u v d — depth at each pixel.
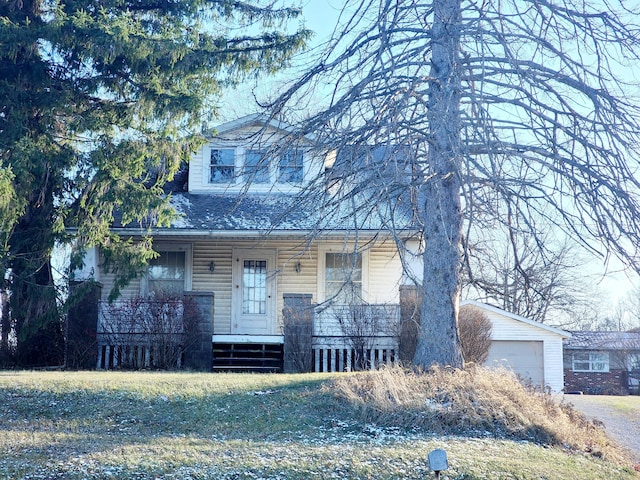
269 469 8.95
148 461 9.09
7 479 8.39
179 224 18.44
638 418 15.08
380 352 17.31
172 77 15.84
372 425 11.09
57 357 17.53
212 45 15.82
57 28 14.84
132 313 17.22
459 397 11.73
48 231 15.89
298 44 15.90
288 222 18.58
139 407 11.77
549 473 9.50
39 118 15.86
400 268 19.64
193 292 17.50
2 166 13.93
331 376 13.86
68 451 9.50
